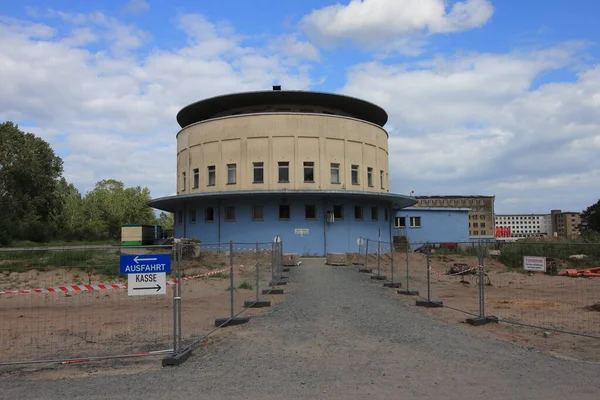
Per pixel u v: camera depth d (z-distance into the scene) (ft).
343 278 72.28
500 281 77.00
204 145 123.44
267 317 41.88
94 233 279.49
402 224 157.17
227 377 23.88
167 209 147.95
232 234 115.55
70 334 37.88
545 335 34.60
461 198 364.17
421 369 24.80
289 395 20.81
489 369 24.77
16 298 55.62
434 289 65.51
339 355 27.96
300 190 110.42
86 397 21.24
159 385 22.81
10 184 236.84
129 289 28.66
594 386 21.76
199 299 55.36
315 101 127.85
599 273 83.51
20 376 25.73
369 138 127.13
